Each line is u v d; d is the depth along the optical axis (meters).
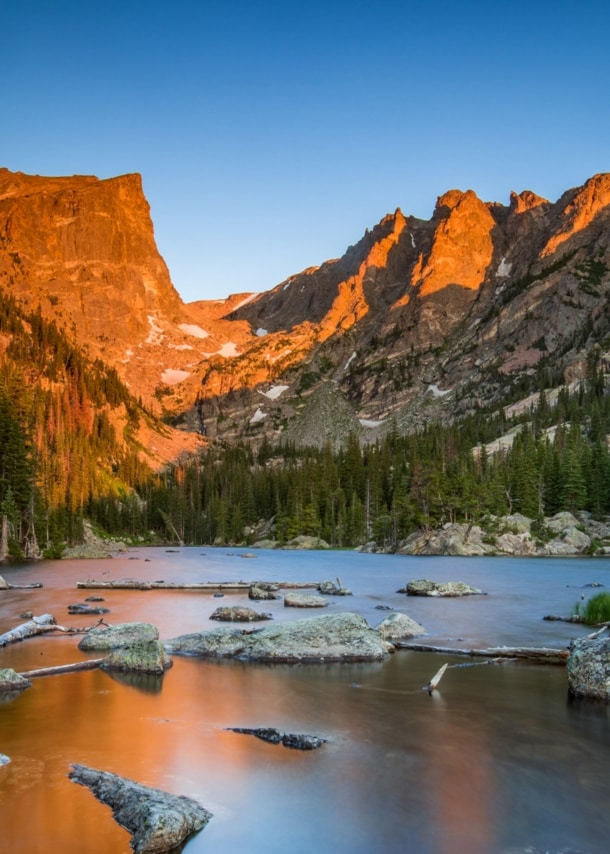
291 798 11.70
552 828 10.59
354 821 10.81
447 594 44.09
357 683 20.50
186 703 17.98
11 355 177.88
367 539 125.50
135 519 148.75
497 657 24.56
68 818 10.79
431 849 9.94
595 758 13.70
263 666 23.02
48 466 113.06
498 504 112.31
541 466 121.19
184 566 76.19
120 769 13.02
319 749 14.23
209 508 161.50
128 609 37.34
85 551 98.75
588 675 18.78
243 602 40.66
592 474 114.00
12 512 87.62
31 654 24.62
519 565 73.25
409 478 123.12
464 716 16.83
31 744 14.51
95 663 22.66
